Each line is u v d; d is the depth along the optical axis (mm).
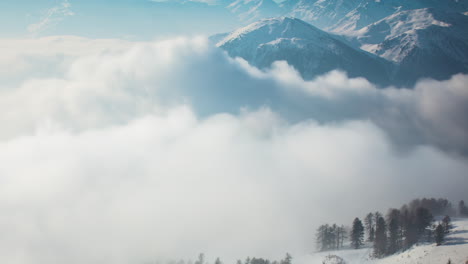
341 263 102500
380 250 103000
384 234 104562
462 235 97625
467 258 82562
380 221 106938
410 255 93125
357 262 103000
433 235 102438
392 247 102562
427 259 87500
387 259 97312
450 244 92688
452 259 84062
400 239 105188
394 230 103438
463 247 88812
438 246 92875
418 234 103188
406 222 105562
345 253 110875
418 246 96938
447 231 101938
